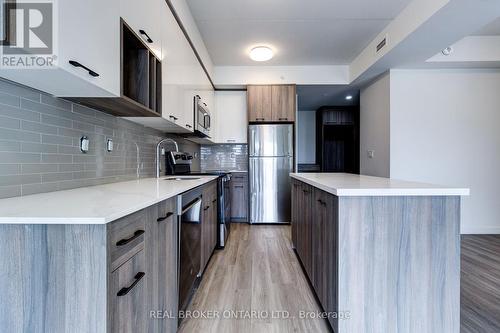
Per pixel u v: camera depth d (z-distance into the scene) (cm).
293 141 455
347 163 733
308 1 277
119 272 93
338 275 142
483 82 393
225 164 504
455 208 143
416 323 142
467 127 394
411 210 143
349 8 289
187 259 181
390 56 342
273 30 338
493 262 278
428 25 262
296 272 252
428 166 396
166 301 140
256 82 459
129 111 185
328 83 461
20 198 119
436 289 143
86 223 83
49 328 85
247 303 198
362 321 142
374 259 142
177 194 153
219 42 370
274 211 453
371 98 450
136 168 243
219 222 320
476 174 394
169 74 221
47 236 84
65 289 84
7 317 85
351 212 142
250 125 455
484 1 222
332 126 715
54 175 145
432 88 394
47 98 139
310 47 388
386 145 405
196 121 314
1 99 114
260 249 319
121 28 145
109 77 135
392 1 277
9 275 85
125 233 97
